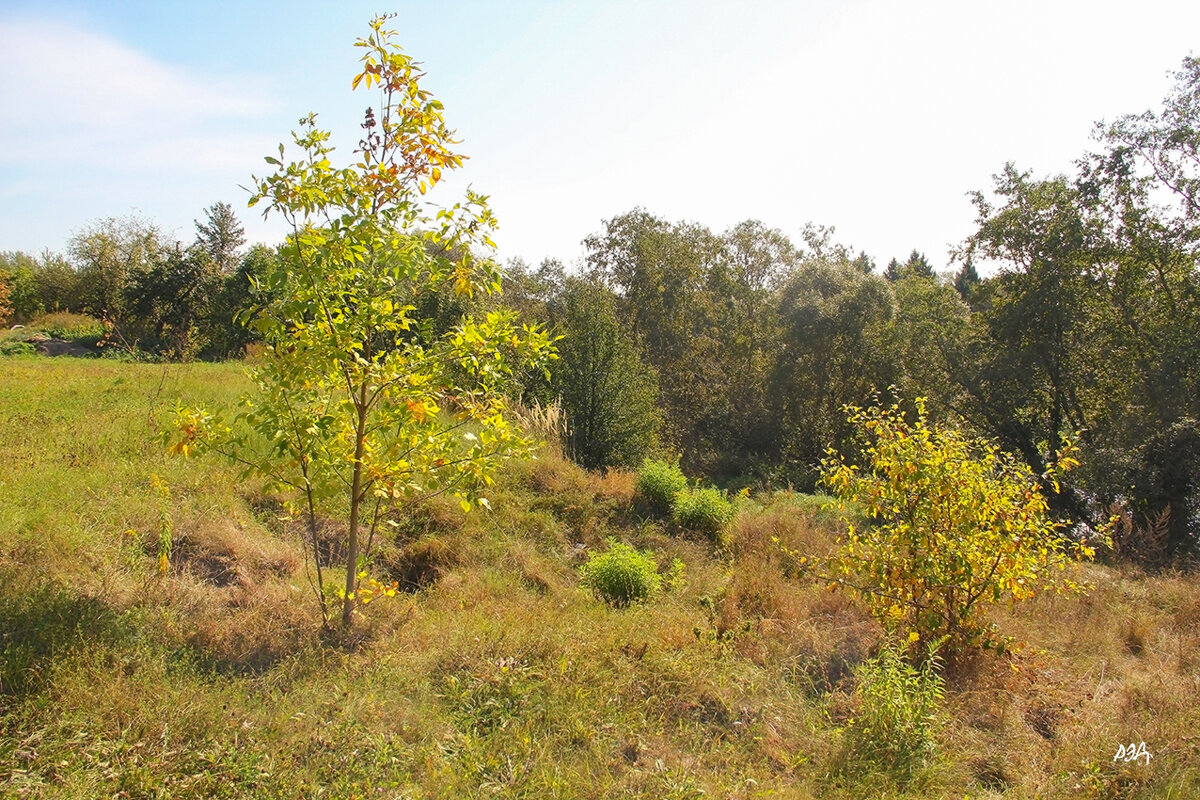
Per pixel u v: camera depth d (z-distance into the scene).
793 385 23.69
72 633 3.85
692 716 4.23
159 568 4.76
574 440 12.59
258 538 5.79
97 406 8.93
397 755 3.42
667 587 6.78
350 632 4.59
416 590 5.91
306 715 3.60
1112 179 18.38
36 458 6.54
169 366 13.30
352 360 4.44
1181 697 4.73
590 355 13.21
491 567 6.43
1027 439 20.42
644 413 13.47
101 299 33.41
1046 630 5.95
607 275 27.50
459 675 4.23
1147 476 14.56
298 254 4.12
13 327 29.84
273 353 4.31
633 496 8.99
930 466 5.21
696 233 28.97
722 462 23.56
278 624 4.59
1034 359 19.66
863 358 22.80
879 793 3.61
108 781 2.93
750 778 3.60
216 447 4.42
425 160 4.50
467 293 4.68
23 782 2.81
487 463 4.63
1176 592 7.18
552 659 4.47
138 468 6.56
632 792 3.38
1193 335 16.61
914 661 5.10
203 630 4.32
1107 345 19.03
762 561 7.16
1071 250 18.75
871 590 5.50
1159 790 3.71
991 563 5.10
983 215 20.33
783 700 4.49
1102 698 4.87
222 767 3.10
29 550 4.76
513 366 12.80
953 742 4.14
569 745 3.71
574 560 7.23
